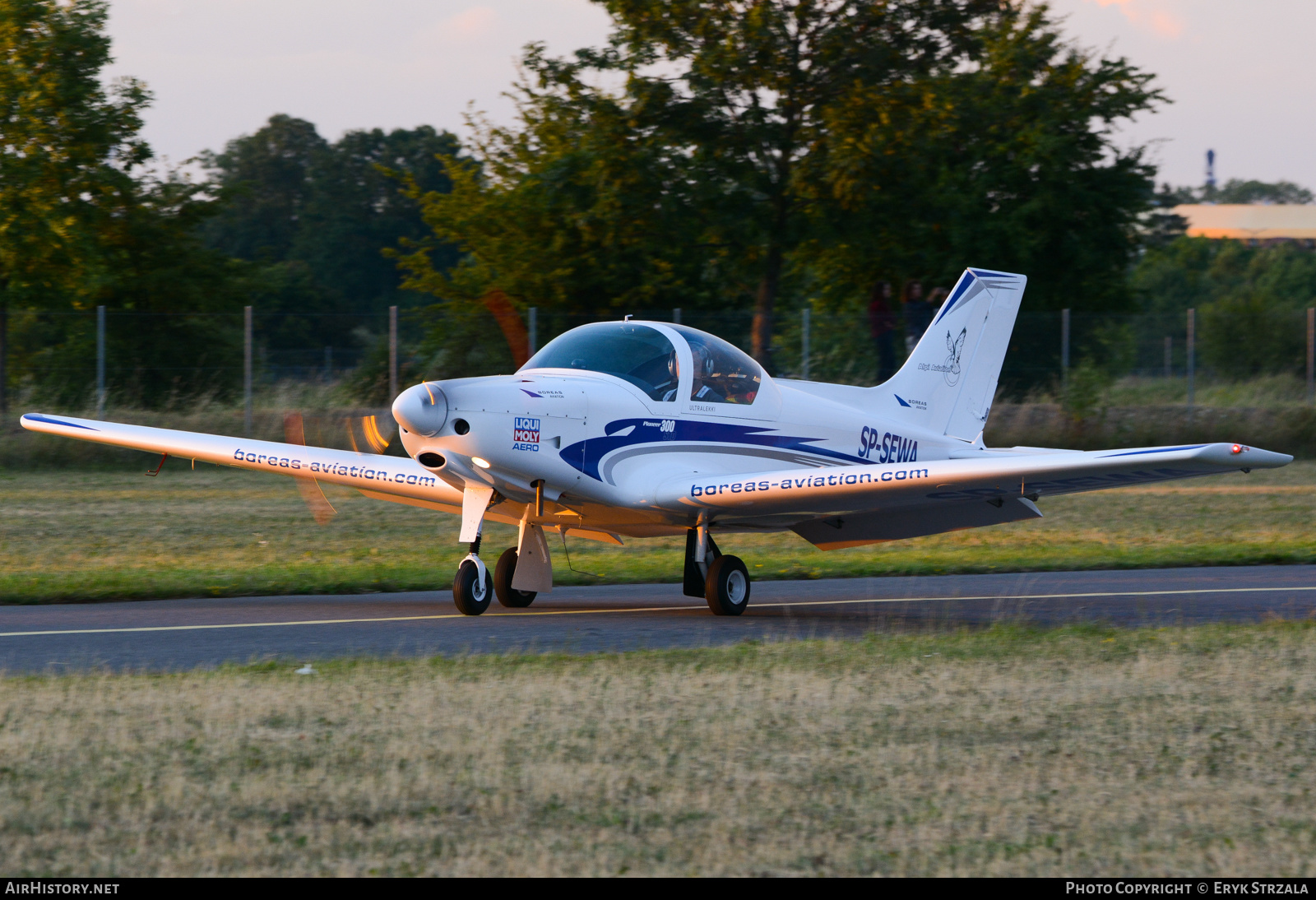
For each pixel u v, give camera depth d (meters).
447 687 21.38
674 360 34.81
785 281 119.44
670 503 33.12
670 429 34.28
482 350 81.94
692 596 34.81
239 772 16.16
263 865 13.07
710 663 24.00
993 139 107.94
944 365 42.66
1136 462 28.78
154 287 103.25
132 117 99.62
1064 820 14.67
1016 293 44.19
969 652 25.45
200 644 27.56
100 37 96.56
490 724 18.73
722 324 86.88
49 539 48.19
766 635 28.78
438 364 81.81
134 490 66.62
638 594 38.78
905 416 41.47
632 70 97.81
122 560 43.22
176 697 20.45
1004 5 104.31
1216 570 45.16
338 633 29.48
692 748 17.52
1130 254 111.12
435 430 30.97
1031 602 36.69
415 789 15.45
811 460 37.78
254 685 21.52
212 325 81.56
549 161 105.62
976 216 105.31
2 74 92.69
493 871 12.97
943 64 105.38
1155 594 38.47
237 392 80.94
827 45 97.31
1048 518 62.22
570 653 26.05
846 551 50.38
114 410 78.56
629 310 100.44
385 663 24.06
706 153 98.12
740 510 33.38
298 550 47.22
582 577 41.62
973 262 103.69
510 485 32.38
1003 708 20.11
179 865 13.04
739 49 96.62
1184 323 94.81
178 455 39.03
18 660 25.28
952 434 43.12
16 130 92.69
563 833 14.05
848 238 100.75
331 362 82.31
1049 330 92.50
